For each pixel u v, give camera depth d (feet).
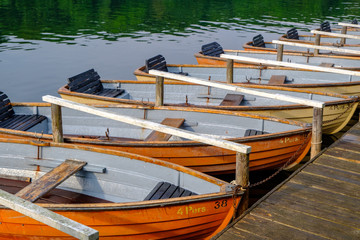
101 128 34.06
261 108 34.55
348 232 20.21
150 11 121.08
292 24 104.83
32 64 66.39
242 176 21.27
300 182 24.76
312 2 143.13
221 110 32.01
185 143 27.81
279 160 30.32
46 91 54.49
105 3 132.46
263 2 142.31
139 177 25.11
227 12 122.21
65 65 66.33
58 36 87.61
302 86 40.24
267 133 31.17
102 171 25.52
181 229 21.80
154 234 21.72
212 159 28.66
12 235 22.13
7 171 27.61
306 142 29.78
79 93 37.83
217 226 22.40
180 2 139.13
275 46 65.72
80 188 26.50
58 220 14.47
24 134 28.66
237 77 48.03
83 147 25.96
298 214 21.53
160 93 33.94
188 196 20.75
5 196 16.15
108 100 36.68
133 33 92.68
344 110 35.78
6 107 34.22
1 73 61.26
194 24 104.22
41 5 124.98
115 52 75.72
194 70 48.19
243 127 31.89
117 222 20.84
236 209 21.45
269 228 20.35
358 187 24.31
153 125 23.08
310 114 35.68
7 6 121.49
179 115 33.22
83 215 20.52
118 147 28.19
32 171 27.35
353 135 31.89
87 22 103.04
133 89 42.22
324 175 25.64
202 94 41.73
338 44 63.98
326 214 21.59
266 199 22.84
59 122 27.25
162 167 24.30
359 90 41.78
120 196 25.71
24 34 88.28
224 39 87.92
